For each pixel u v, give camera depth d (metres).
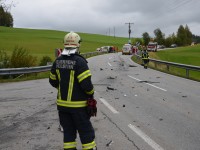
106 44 134.88
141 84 17.75
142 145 6.63
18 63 24.16
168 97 13.17
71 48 4.86
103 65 35.06
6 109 10.57
